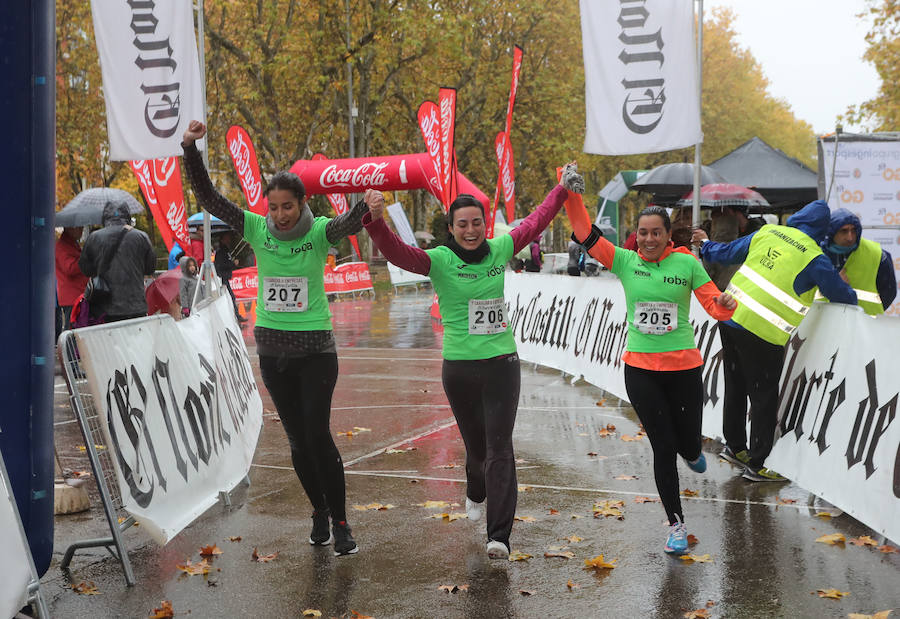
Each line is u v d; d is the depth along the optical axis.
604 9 8.55
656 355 4.89
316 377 4.55
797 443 5.81
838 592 4.02
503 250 4.58
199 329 5.80
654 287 4.93
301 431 4.72
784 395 6.15
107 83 8.61
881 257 6.38
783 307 5.86
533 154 41.03
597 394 9.62
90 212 16.23
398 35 31.55
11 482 3.79
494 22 37.31
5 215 3.73
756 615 3.82
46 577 4.41
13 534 3.22
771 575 4.30
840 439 5.28
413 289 30.11
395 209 28.42
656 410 4.80
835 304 5.68
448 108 15.36
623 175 29.44
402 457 6.83
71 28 32.75
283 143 31.00
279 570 4.46
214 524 5.24
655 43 8.48
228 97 30.52
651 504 5.55
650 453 6.89
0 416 3.75
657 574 4.34
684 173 18.61
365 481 6.15
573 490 5.88
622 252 5.09
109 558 4.68
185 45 8.70
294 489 5.99
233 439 6.04
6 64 3.69
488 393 4.52
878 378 5.00
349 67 30.39
